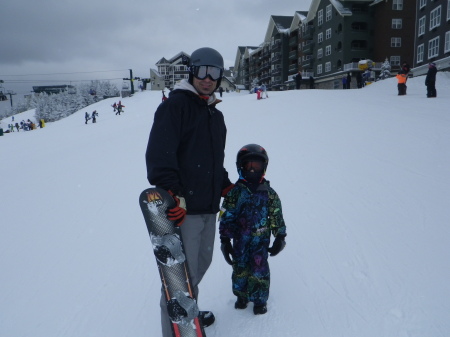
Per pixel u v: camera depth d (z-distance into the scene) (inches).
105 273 124.0
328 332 86.6
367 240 131.8
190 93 79.0
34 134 1123.9
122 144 460.4
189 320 72.2
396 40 1758.1
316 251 127.9
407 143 260.1
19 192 259.6
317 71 2117.4
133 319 96.9
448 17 1093.1
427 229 134.8
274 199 94.2
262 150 93.3
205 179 81.0
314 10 2073.1
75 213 194.5
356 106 489.7
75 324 95.6
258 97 898.7
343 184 195.2
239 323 92.5
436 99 516.4
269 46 2787.9
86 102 3843.5
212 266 126.2
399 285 102.7
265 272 94.2
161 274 73.2
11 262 136.9
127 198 214.5
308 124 386.6
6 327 95.3
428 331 83.4
